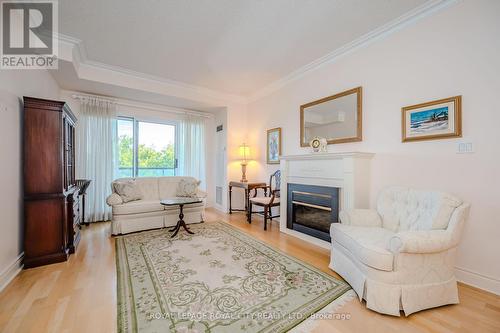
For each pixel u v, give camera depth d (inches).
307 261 96.7
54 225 95.1
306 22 97.7
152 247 111.6
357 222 89.4
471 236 77.8
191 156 205.9
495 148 73.1
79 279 80.4
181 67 142.0
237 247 112.0
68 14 92.0
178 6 88.0
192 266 90.7
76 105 158.1
